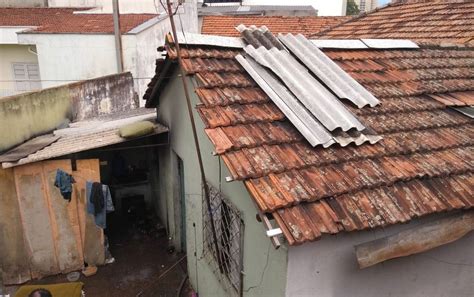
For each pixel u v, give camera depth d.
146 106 8.96
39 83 17.81
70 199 7.66
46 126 9.46
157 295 7.36
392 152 4.08
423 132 4.52
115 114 10.90
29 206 7.46
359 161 3.92
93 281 7.75
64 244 7.89
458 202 3.63
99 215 7.86
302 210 3.33
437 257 4.16
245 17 18.53
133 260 8.46
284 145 4.02
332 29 11.16
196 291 7.10
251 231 4.27
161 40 15.83
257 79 4.89
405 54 6.36
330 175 3.70
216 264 5.75
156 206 10.23
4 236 7.44
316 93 4.62
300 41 5.72
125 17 16.98
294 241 3.06
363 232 3.67
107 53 13.79
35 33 13.55
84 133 8.73
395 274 4.00
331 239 3.56
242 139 3.98
